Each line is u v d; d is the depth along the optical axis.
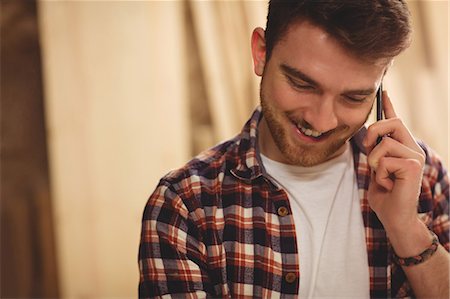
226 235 1.00
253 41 1.01
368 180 1.07
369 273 1.03
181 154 2.46
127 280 2.39
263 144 1.07
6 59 2.47
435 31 2.68
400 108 2.61
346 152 1.08
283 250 1.00
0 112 2.46
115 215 2.39
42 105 2.49
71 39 2.36
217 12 2.53
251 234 1.01
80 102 2.37
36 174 2.48
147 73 2.42
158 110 2.43
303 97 0.91
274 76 0.93
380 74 0.91
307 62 0.88
